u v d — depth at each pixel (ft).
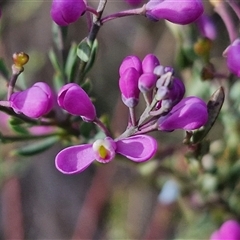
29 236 1.05
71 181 1.05
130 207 0.94
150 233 0.88
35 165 1.05
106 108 0.93
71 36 0.87
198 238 0.71
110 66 0.95
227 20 0.56
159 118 0.48
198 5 0.49
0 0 0.60
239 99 0.61
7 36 0.88
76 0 0.49
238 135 0.64
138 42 0.88
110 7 0.86
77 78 0.53
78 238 0.94
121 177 0.93
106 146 0.47
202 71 0.57
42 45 0.94
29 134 0.57
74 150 0.48
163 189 0.67
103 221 0.95
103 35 0.95
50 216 1.05
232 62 0.52
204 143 0.55
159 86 0.47
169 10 0.49
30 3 0.78
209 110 0.51
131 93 0.48
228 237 0.58
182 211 0.77
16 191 0.97
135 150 0.47
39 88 0.49
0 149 0.77
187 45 0.60
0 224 1.01
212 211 0.65
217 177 0.63
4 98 0.61
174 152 0.64
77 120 0.56
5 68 0.56
